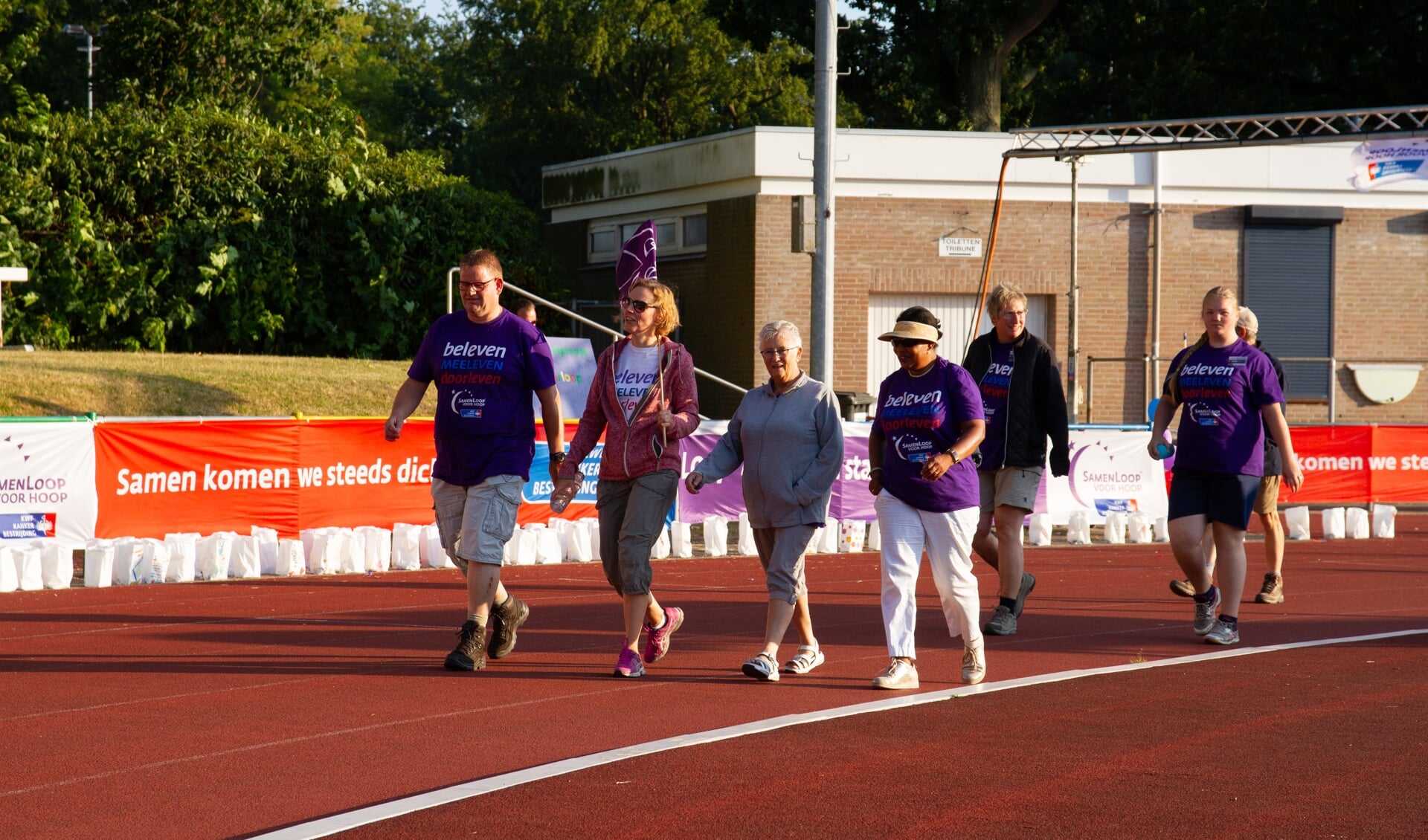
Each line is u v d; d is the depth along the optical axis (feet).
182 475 40.11
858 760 18.30
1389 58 113.70
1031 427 29.27
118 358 64.23
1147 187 75.41
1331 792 16.84
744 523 46.83
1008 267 74.74
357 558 40.55
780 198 72.74
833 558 46.57
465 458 24.89
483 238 81.97
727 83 162.20
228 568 38.91
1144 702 22.20
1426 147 76.59
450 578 39.24
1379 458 59.06
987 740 19.53
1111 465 54.24
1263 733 20.02
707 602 34.68
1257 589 37.76
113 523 39.06
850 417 65.57
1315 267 77.51
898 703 22.02
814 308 49.75
